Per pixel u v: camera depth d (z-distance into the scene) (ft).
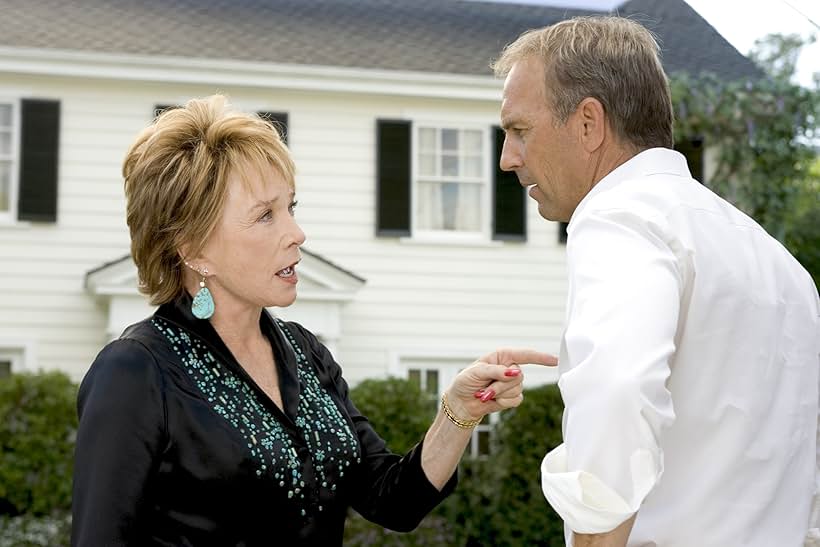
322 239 40.32
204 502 6.48
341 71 39.75
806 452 6.00
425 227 41.57
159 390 6.50
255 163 6.79
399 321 40.81
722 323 5.59
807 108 41.60
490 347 41.42
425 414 34.83
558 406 33.76
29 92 38.37
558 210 6.40
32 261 38.22
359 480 7.43
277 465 6.68
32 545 30.81
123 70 38.45
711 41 48.14
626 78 6.02
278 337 7.29
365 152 40.83
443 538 33.14
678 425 5.62
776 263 5.99
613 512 4.92
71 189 38.50
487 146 41.75
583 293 5.29
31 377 32.78
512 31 47.29
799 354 5.97
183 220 6.73
